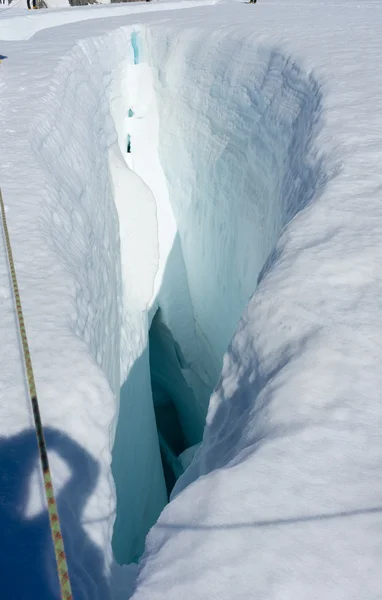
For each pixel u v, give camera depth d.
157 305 9.97
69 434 2.29
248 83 7.73
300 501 1.76
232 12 12.52
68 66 7.55
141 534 5.41
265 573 1.58
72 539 1.98
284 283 2.82
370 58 6.39
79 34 10.16
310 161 4.38
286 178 5.38
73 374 2.55
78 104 7.18
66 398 2.42
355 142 4.18
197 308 10.23
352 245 3.01
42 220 3.82
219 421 2.80
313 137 4.61
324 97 5.24
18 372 2.53
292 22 9.71
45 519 1.98
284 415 2.09
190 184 9.73
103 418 2.47
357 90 5.30
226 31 8.90
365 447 1.92
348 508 1.72
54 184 4.49
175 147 10.09
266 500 1.78
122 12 15.20
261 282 2.96
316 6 13.30
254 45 7.90
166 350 10.73
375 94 5.17
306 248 3.06
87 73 8.31
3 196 4.04
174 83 9.95
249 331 2.78
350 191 3.55
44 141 5.26
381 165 3.83
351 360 2.27
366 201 3.43
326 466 1.86
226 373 2.91
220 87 8.48
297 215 3.47
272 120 6.74
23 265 3.31
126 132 10.28
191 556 1.68
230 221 8.11
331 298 2.66
